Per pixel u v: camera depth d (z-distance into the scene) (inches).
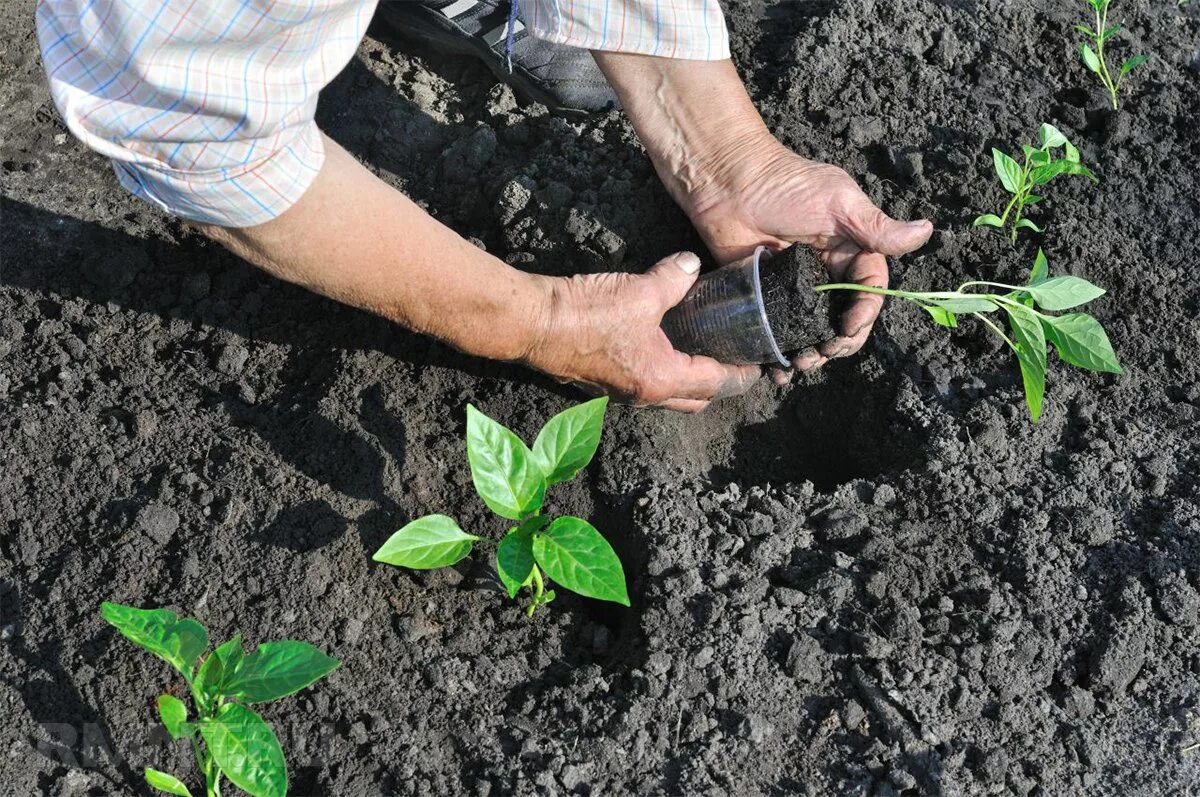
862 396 60.1
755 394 60.8
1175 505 57.1
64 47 47.0
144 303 59.6
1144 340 60.1
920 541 56.7
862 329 56.8
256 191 48.9
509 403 58.7
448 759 53.6
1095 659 54.6
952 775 53.2
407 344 58.9
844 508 57.4
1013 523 56.8
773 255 56.4
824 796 53.1
